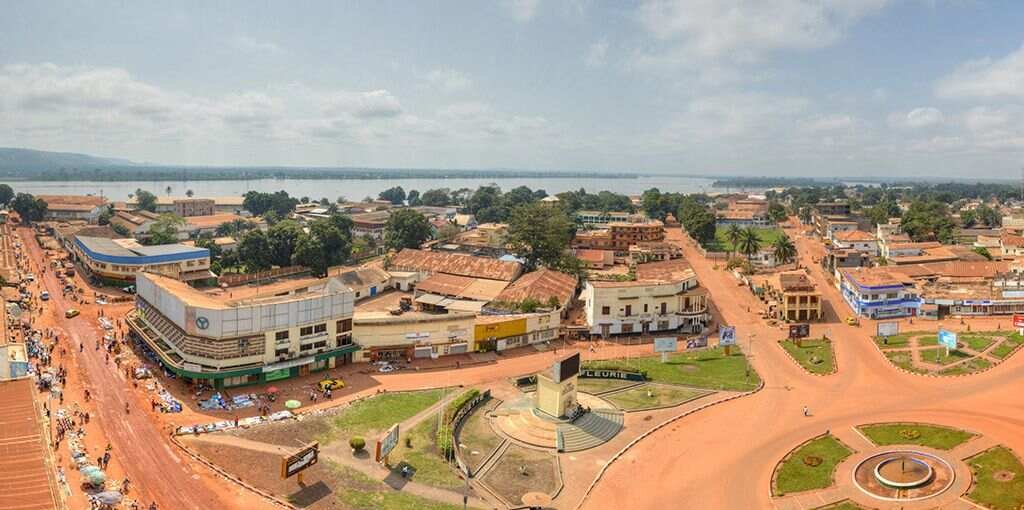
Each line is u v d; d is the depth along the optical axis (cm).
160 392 9775
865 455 8294
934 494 7269
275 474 7600
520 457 8406
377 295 17150
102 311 14288
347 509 6925
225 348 10038
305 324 10906
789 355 12575
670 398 10438
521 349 13075
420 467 7938
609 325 13938
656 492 7544
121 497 6894
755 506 7238
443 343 12325
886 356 12250
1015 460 7856
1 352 9694
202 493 7125
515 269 17888
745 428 9262
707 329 14512
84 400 9331
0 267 17962
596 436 8962
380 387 10619
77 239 19275
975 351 12106
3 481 6147
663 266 18612
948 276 17462
